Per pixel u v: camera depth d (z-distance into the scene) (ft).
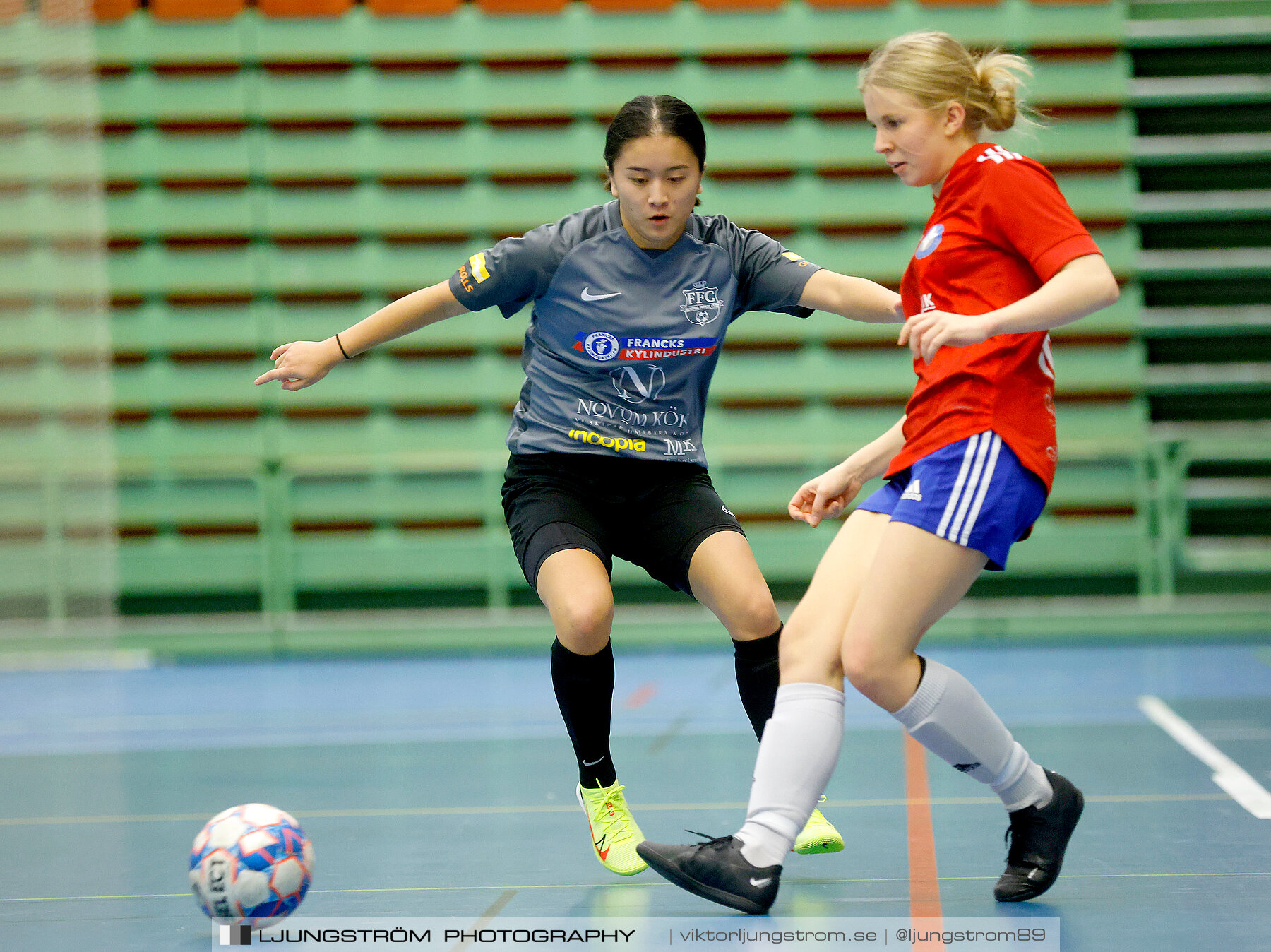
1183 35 91.40
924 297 24.41
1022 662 72.38
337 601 91.56
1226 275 90.79
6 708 65.36
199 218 92.27
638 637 86.22
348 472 91.20
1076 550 87.61
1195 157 91.09
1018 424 23.36
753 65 92.94
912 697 23.50
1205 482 91.15
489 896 26.45
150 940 23.89
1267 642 79.36
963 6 92.17
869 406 92.12
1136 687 60.03
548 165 92.94
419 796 38.81
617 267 27.66
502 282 27.81
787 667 24.53
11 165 91.30
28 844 33.45
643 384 28.07
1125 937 22.26
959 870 27.84
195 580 89.76
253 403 92.02
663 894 26.23
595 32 92.58
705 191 92.94
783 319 91.86
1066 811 25.07
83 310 91.71
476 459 88.17
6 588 87.81
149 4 93.04
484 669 76.13
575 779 40.88
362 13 92.22
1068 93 91.50
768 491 90.63
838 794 37.06
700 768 41.91
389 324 27.96
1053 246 22.34
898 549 23.22
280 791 40.47
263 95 92.32
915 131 24.14
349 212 92.63
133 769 45.73
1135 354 90.17
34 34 91.50
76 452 91.40
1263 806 33.60
